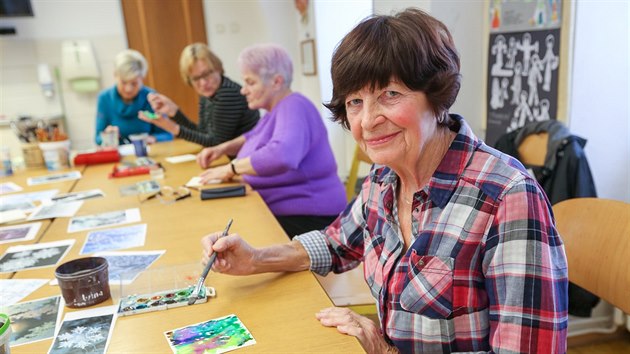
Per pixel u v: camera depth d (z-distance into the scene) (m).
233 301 0.96
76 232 1.46
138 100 3.39
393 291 0.90
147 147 2.94
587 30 1.77
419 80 0.76
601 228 1.06
